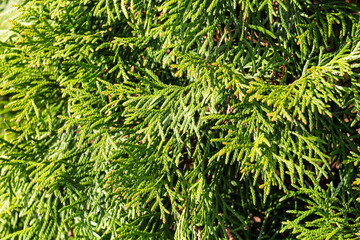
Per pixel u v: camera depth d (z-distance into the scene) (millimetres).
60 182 2441
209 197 2414
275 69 2305
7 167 2684
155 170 2355
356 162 2096
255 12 2432
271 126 2061
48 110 2777
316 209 2090
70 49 2514
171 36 2256
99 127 2465
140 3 2455
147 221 2646
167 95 2332
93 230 2457
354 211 2182
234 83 2051
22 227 3258
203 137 2656
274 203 2729
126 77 2453
